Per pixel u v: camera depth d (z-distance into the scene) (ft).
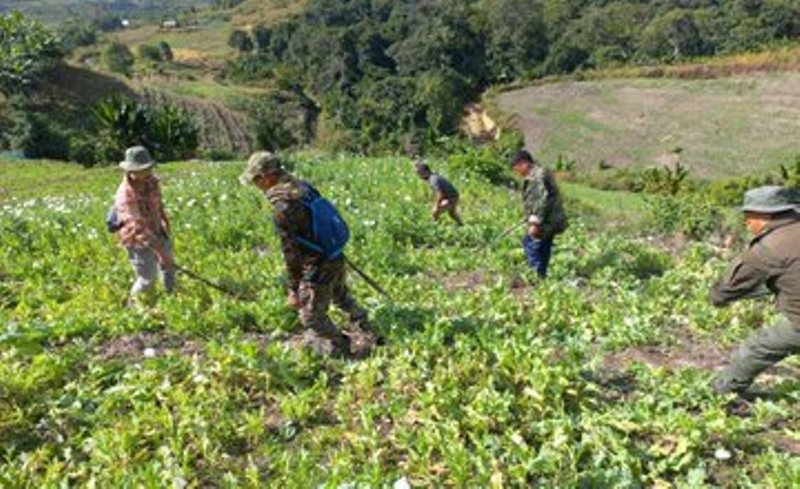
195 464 20.42
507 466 19.53
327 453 20.92
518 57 450.30
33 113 236.43
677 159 246.88
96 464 20.07
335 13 624.59
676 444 20.15
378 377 24.26
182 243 44.21
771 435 21.25
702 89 326.85
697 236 56.34
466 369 23.48
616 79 358.43
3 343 26.12
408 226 49.29
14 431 21.57
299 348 26.14
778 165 230.68
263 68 500.33
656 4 503.61
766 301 33.22
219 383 23.62
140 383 23.66
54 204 61.46
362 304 31.45
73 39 639.76
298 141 336.49
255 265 39.63
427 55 443.73
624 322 29.81
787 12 426.10
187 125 174.40
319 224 24.18
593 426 20.75
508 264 41.11
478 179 83.10
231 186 65.82
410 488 18.51
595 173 214.28
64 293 34.94
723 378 22.80
